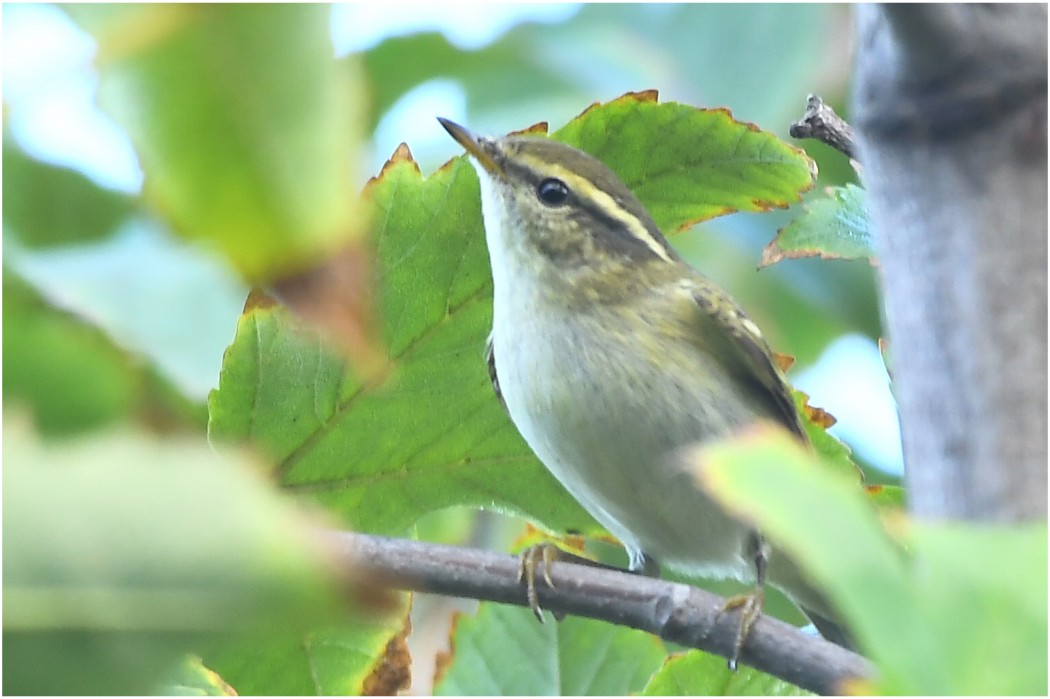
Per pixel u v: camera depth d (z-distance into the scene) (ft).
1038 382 2.98
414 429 5.84
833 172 10.04
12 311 1.75
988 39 3.01
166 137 1.46
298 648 5.45
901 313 3.15
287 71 1.47
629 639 6.79
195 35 1.44
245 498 1.42
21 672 1.40
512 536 9.07
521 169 7.41
